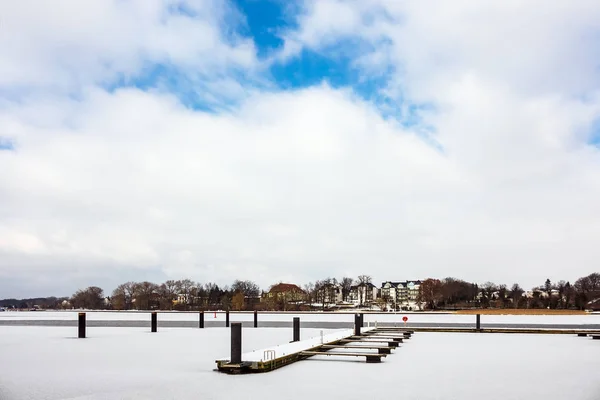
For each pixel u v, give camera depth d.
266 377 28.36
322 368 31.50
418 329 64.88
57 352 43.41
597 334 56.62
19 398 24.12
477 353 40.22
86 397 24.05
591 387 25.84
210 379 28.00
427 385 26.12
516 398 23.22
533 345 46.59
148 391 25.09
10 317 140.88
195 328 76.81
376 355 33.88
